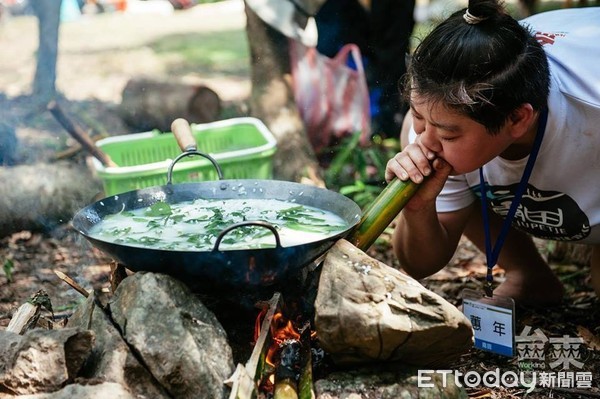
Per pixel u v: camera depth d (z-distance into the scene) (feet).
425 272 9.66
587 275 12.01
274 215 8.34
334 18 17.42
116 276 8.37
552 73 8.09
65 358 6.81
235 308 8.22
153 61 29.73
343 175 16.12
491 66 7.01
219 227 7.91
